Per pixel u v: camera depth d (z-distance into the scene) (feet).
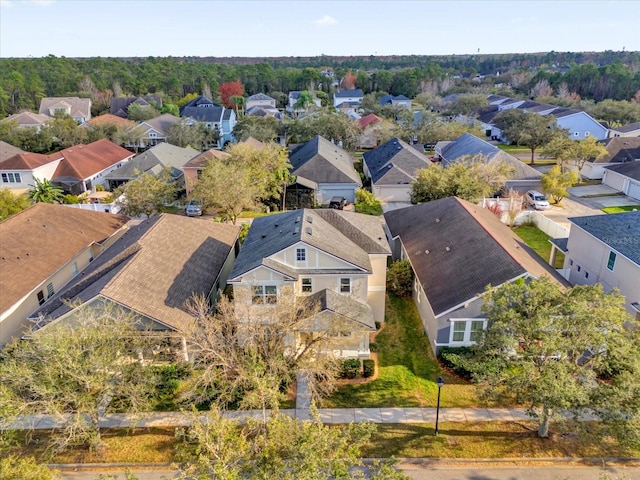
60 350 56.75
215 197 135.54
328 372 68.33
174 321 77.66
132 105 345.31
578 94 424.87
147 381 64.90
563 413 61.21
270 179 160.15
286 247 81.71
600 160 198.39
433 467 60.85
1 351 73.10
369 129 284.20
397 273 104.53
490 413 70.28
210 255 104.78
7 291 87.10
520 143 246.47
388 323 95.14
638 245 88.12
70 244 109.81
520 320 58.18
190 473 45.37
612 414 52.70
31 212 114.83
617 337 55.77
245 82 541.34
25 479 47.42
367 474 59.41
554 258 118.62
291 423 47.47
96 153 207.10
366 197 172.55
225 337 71.82
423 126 271.69
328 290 85.46
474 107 353.72
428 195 143.84
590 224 101.50
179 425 69.05
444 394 74.33
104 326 63.52
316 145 199.82
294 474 41.91
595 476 59.16
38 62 503.20
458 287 83.05
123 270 82.48
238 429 66.90
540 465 60.95
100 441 64.18
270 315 75.41
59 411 58.80
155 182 147.84
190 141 255.70
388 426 67.92
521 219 148.36
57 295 93.25
